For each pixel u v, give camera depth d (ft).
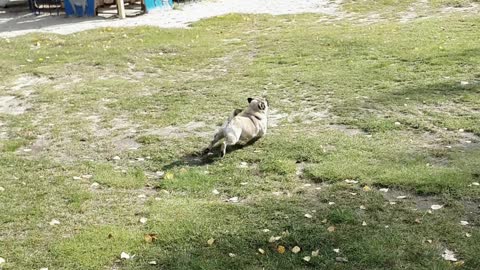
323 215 15.43
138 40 37.09
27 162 19.44
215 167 18.31
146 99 25.12
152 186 17.56
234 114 20.01
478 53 27.99
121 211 16.20
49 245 14.83
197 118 22.48
